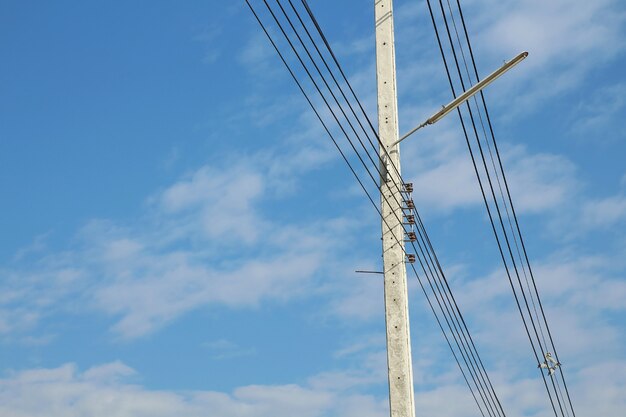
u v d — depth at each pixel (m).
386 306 18.59
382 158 19.33
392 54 20.14
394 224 18.98
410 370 18.27
